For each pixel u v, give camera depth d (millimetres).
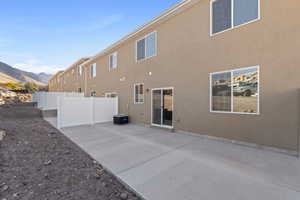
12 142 5621
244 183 3062
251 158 4242
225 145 5426
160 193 2889
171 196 2793
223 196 2721
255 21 5109
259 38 5031
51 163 4184
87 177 3527
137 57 10180
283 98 4582
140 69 9914
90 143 6023
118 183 3346
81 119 9867
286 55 4523
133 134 7316
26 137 6449
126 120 10406
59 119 9039
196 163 3992
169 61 8039
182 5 7133
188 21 7141
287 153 4512
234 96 5633
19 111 15875
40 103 20406
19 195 2777
